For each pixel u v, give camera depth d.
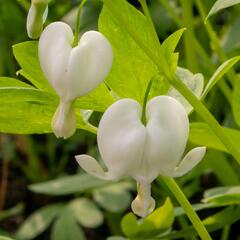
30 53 0.25
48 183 0.47
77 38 0.21
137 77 0.24
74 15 0.55
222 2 0.24
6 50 0.60
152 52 0.22
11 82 0.25
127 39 0.24
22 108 0.25
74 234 0.46
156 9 0.53
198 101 0.22
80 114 0.25
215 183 0.51
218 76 0.24
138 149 0.20
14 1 0.60
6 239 0.30
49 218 0.47
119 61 0.24
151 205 0.20
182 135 0.20
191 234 0.32
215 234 0.47
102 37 0.21
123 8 0.23
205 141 0.29
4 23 0.60
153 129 0.20
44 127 0.26
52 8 0.59
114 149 0.20
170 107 0.20
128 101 0.21
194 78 0.27
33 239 0.53
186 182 0.48
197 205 0.33
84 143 0.58
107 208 0.46
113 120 0.20
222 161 0.42
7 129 0.26
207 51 0.53
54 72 0.21
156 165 0.20
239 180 0.45
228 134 0.28
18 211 0.54
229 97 0.38
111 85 0.25
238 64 0.47
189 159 0.21
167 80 0.24
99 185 0.46
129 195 0.47
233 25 0.45
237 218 0.32
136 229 0.31
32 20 0.21
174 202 0.45
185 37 0.40
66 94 0.21
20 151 0.60
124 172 0.20
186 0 0.39
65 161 0.58
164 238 0.32
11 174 0.59
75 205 0.48
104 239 0.52
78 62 0.20
